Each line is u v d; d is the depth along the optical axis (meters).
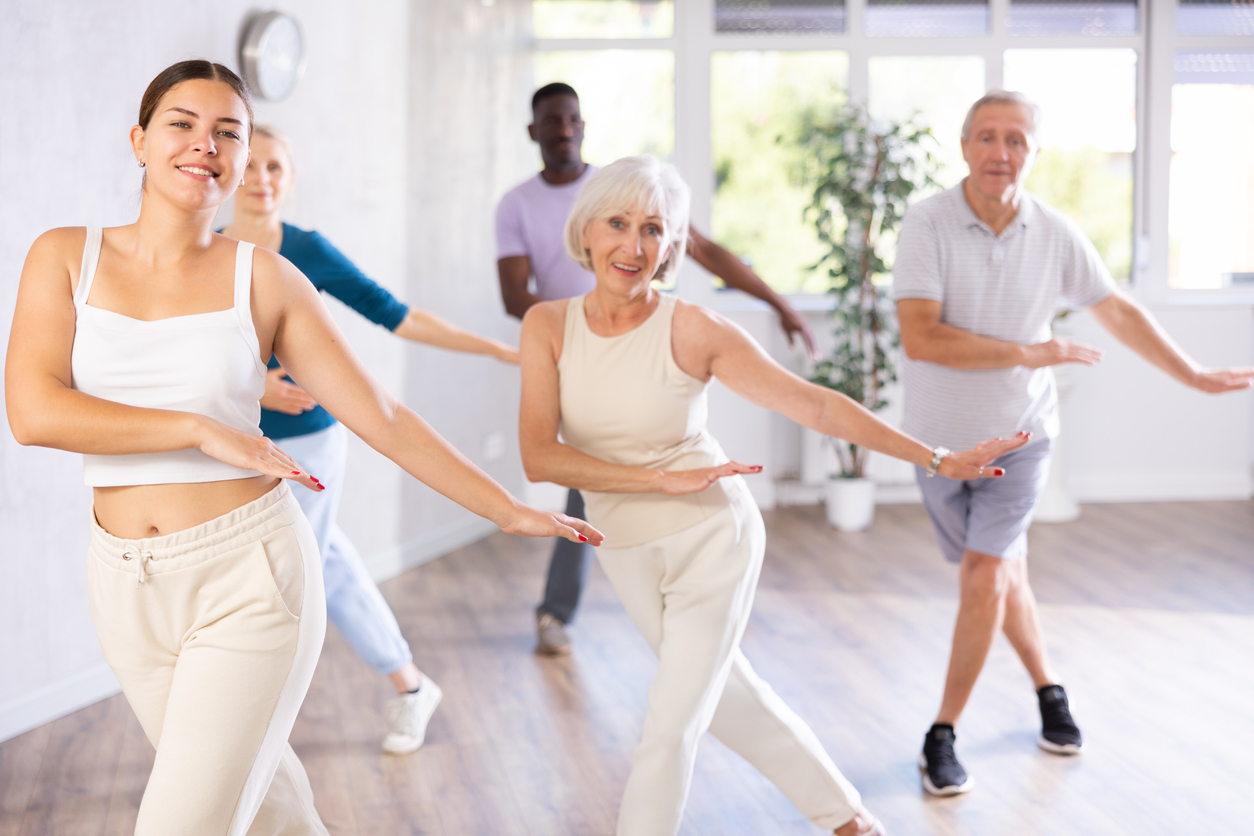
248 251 1.51
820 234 5.12
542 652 3.58
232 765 1.43
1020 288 2.53
